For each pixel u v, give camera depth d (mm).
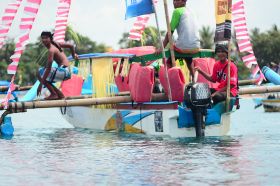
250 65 35219
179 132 29625
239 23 34406
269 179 17844
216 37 30812
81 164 21109
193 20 32031
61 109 40312
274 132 32656
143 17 39031
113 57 34250
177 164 20797
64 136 32031
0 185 17625
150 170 19688
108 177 18562
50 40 33156
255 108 64812
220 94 30078
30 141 29344
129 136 30922
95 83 34906
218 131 30375
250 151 23844
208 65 35250
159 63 34281
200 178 18172
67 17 39781
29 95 36500
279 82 37000
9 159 22516
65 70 33344
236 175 18547
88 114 36719
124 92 34438
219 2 30609
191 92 28766
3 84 41875
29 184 17703
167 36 31531
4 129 33125
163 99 31016
